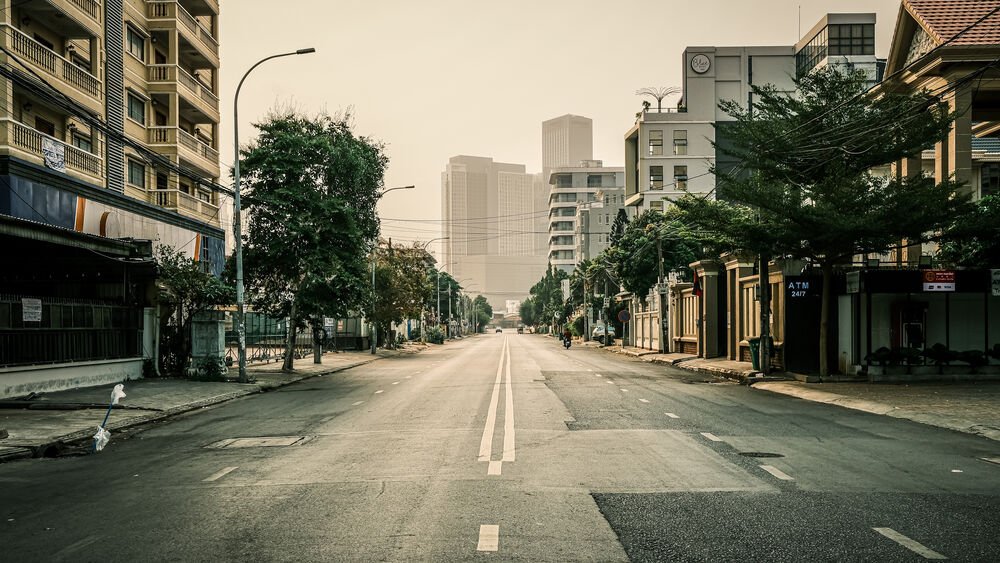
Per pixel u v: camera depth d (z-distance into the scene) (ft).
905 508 22.20
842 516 21.25
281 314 96.12
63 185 80.89
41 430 42.16
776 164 71.20
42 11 80.84
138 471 30.73
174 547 19.02
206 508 23.32
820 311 79.82
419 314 181.57
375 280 157.28
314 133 101.04
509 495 24.30
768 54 241.55
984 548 18.19
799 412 48.08
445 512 22.15
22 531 21.02
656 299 154.61
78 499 25.36
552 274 471.62
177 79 107.45
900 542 18.66
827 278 71.26
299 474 28.73
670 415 46.26
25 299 58.03
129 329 74.74
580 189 478.18
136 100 104.22
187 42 113.39
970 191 71.20
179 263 82.28
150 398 59.06
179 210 109.40
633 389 65.98
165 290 78.89
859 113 66.64
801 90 71.92
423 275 181.16
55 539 20.06
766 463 29.68
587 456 31.48
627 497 23.85
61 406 52.29
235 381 76.18
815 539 18.97
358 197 108.99
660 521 20.85
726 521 20.79
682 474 27.50
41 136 77.56
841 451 32.65
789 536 19.25
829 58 209.56
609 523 20.66
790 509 22.12
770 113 72.18
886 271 69.62
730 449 33.19
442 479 27.04
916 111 61.46
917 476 27.07
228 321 101.86
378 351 172.24
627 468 28.73
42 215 76.95
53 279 75.15
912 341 70.28
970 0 76.18
